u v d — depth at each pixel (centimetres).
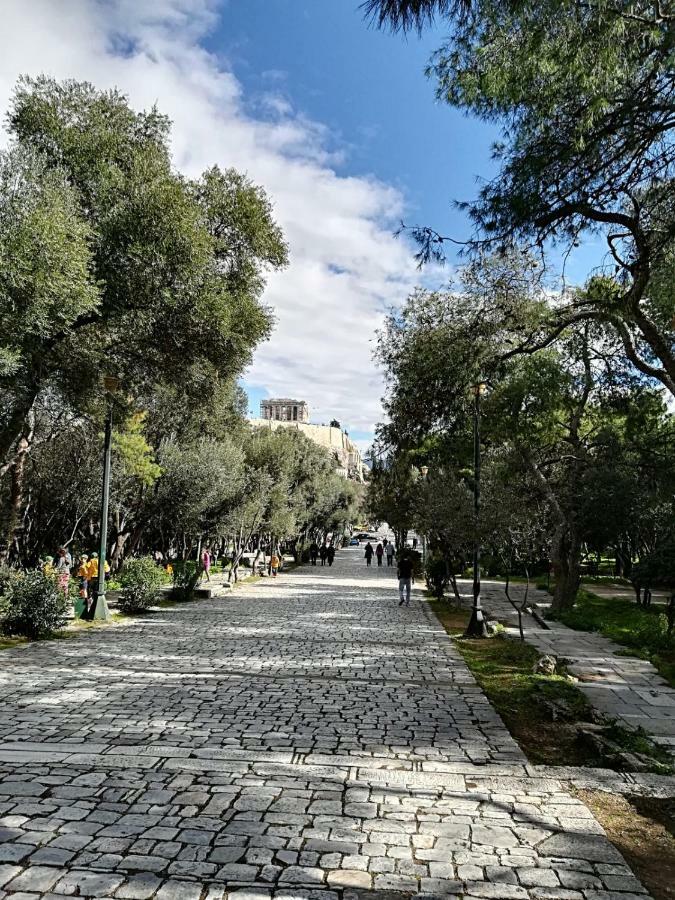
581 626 1530
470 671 1014
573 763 585
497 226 645
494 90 560
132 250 1141
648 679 984
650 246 667
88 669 973
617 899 349
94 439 2073
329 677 948
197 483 2459
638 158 593
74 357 1370
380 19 441
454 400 983
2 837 410
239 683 895
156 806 464
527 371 1255
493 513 1411
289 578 3375
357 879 365
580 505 1803
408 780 529
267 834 421
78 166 1239
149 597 1759
